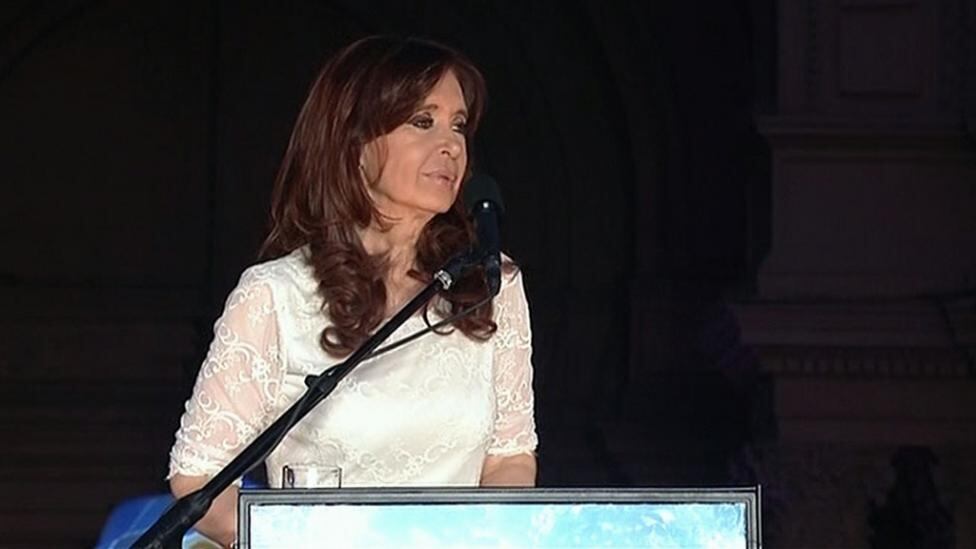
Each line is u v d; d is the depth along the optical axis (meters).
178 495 11.52
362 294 11.59
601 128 42.50
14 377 40.91
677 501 9.05
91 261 42.06
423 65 11.52
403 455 11.70
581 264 42.41
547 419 41.31
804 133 29.58
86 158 42.31
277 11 42.66
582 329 42.00
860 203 29.81
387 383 11.62
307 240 11.86
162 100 42.53
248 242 42.34
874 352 29.14
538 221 42.53
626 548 9.02
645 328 40.69
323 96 11.72
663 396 40.31
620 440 39.53
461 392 11.81
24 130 42.19
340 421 11.53
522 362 12.34
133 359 41.31
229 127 42.50
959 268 29.70
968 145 29.58
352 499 8.90
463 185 11.70
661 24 41.22
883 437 29.22
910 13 30.00
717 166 41.12
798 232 29.81
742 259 40.94
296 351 11.65
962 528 29.22
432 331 11.66
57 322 41.22
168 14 42.56
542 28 42.53
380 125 11.48
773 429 29.61
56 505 38.81
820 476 29.25
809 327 29.22
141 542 10.19
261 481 19.94
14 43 41.75
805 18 30.09
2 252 41.88
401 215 11.82
